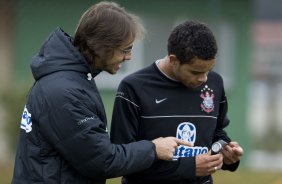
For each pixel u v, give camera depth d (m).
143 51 41.19
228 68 42.50
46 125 11.63
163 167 13.23
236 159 13.95
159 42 41.28
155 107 13.49
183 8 41.22
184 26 13.02
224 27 42.16
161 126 13.51
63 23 40.41
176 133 13.58
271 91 64.69
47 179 11.68
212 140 14.22
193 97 13.73
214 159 13.23
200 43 12.70
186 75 13.09
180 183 13.51
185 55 12.77
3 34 40.53
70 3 40.22
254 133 60.09
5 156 36.62
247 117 42.91
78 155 11.56
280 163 47.75
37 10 40.38
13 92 36.19
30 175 11.80
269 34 89.56
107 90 41.22
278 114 63.69
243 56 42.44
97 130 11.70
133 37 12.10
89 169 11.63
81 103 11.64
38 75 11.96
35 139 11.83
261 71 82.56
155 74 13.63
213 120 13.98
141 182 13.55
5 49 40.62
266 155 53.50
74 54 11.90
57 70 11.83
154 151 12.16
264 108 68.19
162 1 41.16
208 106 13.86
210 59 12.78
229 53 42.38
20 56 40.59
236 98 42.78
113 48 11.93
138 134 13.58
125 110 13.45
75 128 11.52
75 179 11.79
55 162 11.76
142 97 13.45
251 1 42.09
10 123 36.03
